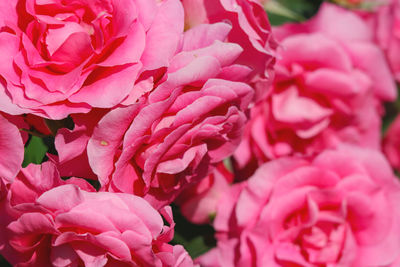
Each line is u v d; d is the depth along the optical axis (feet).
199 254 1.50
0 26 1.18
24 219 1.18
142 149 1.22
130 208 1.18
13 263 1.25
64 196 1.16
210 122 1.23
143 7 1.20
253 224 1.49
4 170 1.19
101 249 1.19
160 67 1.20
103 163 1.20
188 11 1.30
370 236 1.54
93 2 1.18
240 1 1.30
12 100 1.17
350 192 1.50
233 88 1.24
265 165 1.49
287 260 1.49
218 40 1.24
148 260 1.19
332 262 1.50
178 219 1.51
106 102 1.16
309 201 1.48
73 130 1.19
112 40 1.17
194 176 1.33
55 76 1.18
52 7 1.18
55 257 1.19
